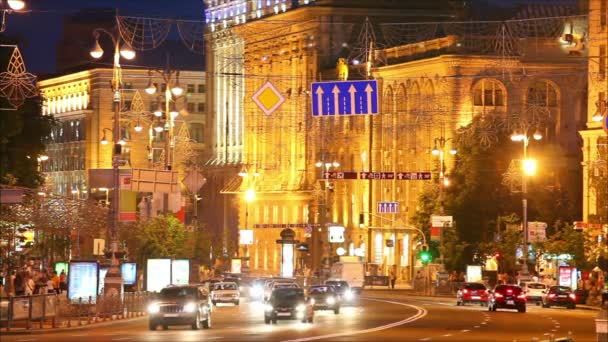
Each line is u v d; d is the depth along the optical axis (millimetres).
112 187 130375
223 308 164500
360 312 147500
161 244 184000
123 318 126375
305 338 96125
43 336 98375
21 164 174875
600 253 182000
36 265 156875
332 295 142750
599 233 189625
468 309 157500
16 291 119625
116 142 129875
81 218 154500
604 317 76500
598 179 188125
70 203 154125
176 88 160375
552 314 146625
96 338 96000
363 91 122625
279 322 123375
